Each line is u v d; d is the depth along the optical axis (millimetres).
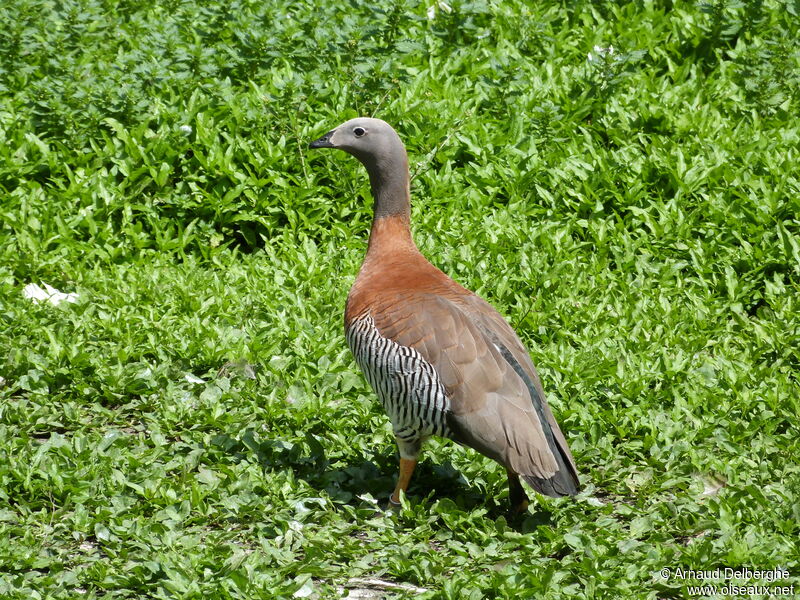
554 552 8914
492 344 8992
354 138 9836
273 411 10625
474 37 17656
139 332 11875
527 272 13008
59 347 11375
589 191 14242
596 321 12367
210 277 13047
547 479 8570
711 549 8633
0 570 8328
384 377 9016
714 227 13891
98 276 12945
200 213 14117
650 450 10375
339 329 12180
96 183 13867
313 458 10133
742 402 10992
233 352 11477
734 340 12414
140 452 10055
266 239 13953
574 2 18906
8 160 13945
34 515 9062
